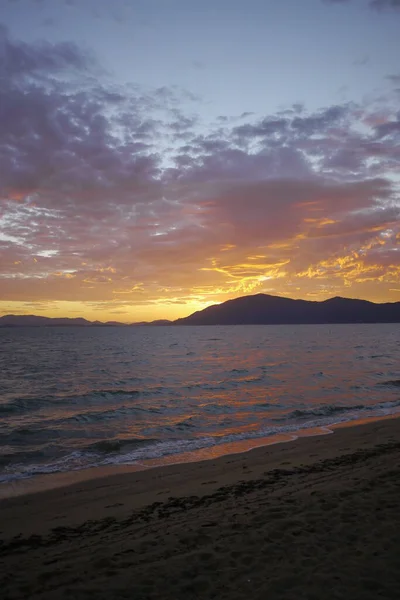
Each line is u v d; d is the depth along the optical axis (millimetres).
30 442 11703
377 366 32688
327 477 8078
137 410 16203
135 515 6430
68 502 7184
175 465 9484
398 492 6930
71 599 4105
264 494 7195
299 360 38562
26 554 5125
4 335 127688
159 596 4133
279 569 4582
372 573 4438
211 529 5703
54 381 25469
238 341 82938
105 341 86938
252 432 12805
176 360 40375
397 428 13023
